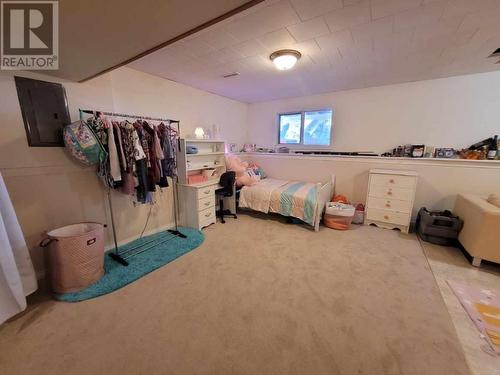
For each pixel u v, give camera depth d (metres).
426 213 2.92
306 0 1.50
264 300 1.79
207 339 1.43
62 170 2.17
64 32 1.29
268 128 4.85
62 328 1.51
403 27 1.87
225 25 1.81
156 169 2.48
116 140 2.16
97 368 1.24
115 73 2.60
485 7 1.58
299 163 4.29
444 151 3.19
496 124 2.98
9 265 1.47
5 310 1.49
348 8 1.60
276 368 1.25
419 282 2.02
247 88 3.75
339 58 2.51
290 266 2.29
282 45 2.18
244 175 3.82
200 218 3.22
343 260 2.41
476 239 2.25
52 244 1.79
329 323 1.56
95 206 2.46
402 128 3.54
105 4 1.02
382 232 3.18
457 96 3.13
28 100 1.92
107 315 1.63
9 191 1.87
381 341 1.42
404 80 3.32
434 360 1.29
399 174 3.12
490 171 2.87
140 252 2.56
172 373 1.22
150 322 1.57
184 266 2.29
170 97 3.29
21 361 1.28
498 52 2.34
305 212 3.22
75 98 2.21
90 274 1.95
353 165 3.77
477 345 1.39
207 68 2.79
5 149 1.83
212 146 3.97
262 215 3.94
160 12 1.10
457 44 2.17
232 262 2.37
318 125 4.22
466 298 1.80
